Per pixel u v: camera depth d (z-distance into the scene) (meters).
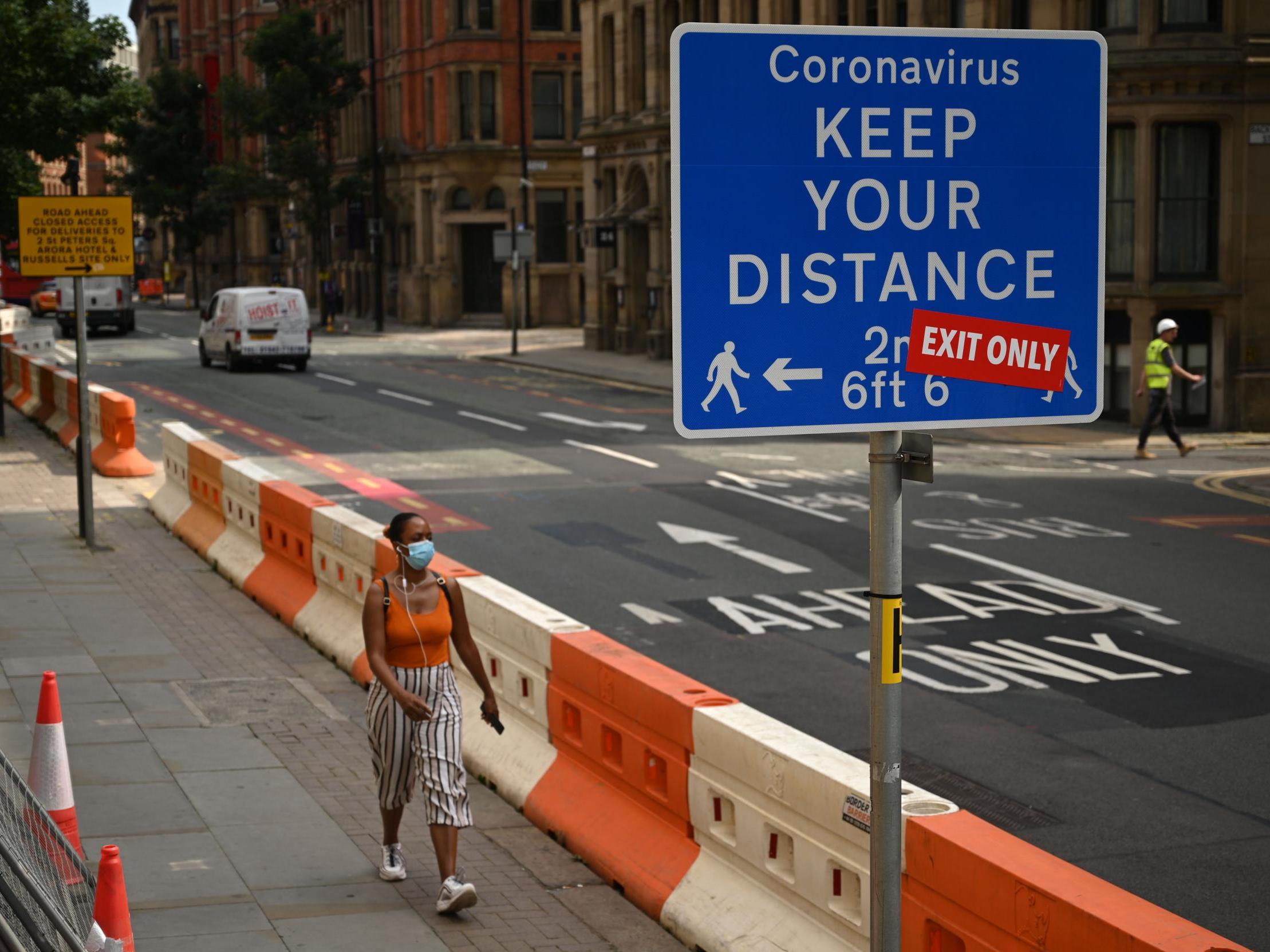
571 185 72.44
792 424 4.02
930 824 5.78
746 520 20.50
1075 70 4.18
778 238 3.97
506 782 9.97
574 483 24.02
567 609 15.34
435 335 68.81
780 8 44.44
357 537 13.05
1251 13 32.16
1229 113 32.22
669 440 29.84
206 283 114.94
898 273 4.07
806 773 6.76
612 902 8.20
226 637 14.30
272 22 79.31
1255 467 26.92
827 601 15.73
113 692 12.07
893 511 4.14
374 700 8.06
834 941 6.70
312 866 8.43
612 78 55.62
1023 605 15.39
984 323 4.16
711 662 13.29
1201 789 9.98
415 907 7.93
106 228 17.83
